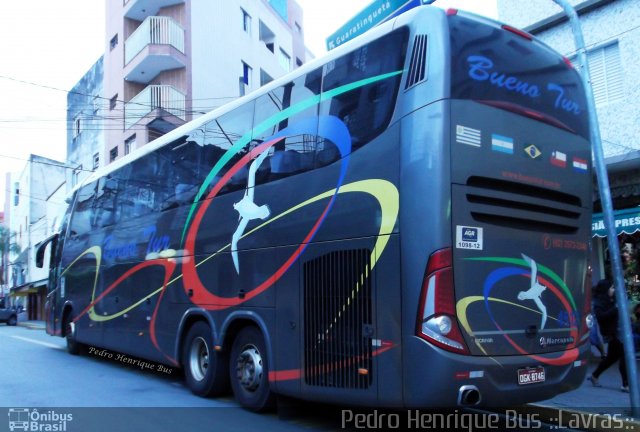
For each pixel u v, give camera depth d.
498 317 5.05
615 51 10.36
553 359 5.40
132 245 10.05
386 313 5.00
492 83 5.33
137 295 9.67
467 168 4.95
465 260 4.88
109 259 10.91
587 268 6.06
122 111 26.16
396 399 4.86
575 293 5.86
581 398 7.26
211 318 7.54
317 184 6.04
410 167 4.97
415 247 4.83
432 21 5.18
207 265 7.76
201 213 8.08
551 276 5.60
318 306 5.80
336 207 5.72
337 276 5.59
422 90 5.05
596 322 8.15
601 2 10.45
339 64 6.11
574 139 6.11
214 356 7.61
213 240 7.71
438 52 5.04
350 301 5.40
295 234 6.24
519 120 5.46
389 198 5.13
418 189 4.88
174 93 23.94
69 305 12.76
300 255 6.11
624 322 6.36
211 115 8.30
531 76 5.73
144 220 9.75
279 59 34.25
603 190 6.56
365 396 5.14
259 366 6.79
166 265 8.82
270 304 6.49
